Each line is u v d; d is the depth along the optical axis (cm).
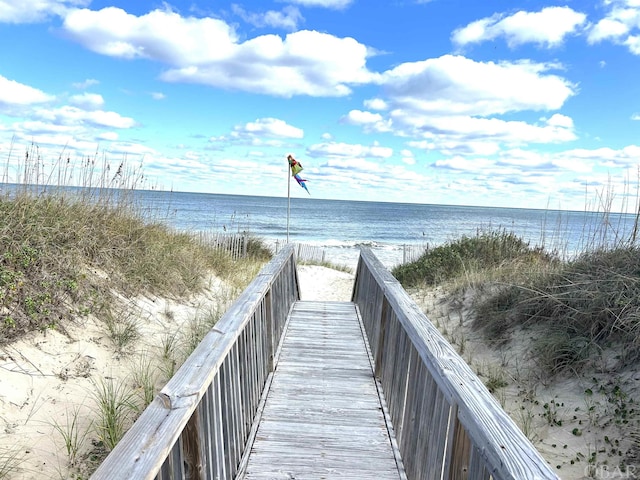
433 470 209
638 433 338
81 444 307
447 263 968
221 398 238
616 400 378
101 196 655
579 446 348
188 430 175
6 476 263
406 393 288
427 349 220
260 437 310
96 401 354
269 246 1578
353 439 310
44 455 288
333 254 2361
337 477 266
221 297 682
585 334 461
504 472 121
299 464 279
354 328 581
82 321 440
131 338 454
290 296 673
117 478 117
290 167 973
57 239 502
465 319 641
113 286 521
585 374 426
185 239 859
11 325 368
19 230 466
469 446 169
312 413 346
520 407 412
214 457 211
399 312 303
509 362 495
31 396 332
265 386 390
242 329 280
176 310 573
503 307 594
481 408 155
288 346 506
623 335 434
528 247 991
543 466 119
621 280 473
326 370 434
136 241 624
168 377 420
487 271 784
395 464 282
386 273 441
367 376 422
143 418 150
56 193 584
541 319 531
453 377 184
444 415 196
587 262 570
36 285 427
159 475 146
